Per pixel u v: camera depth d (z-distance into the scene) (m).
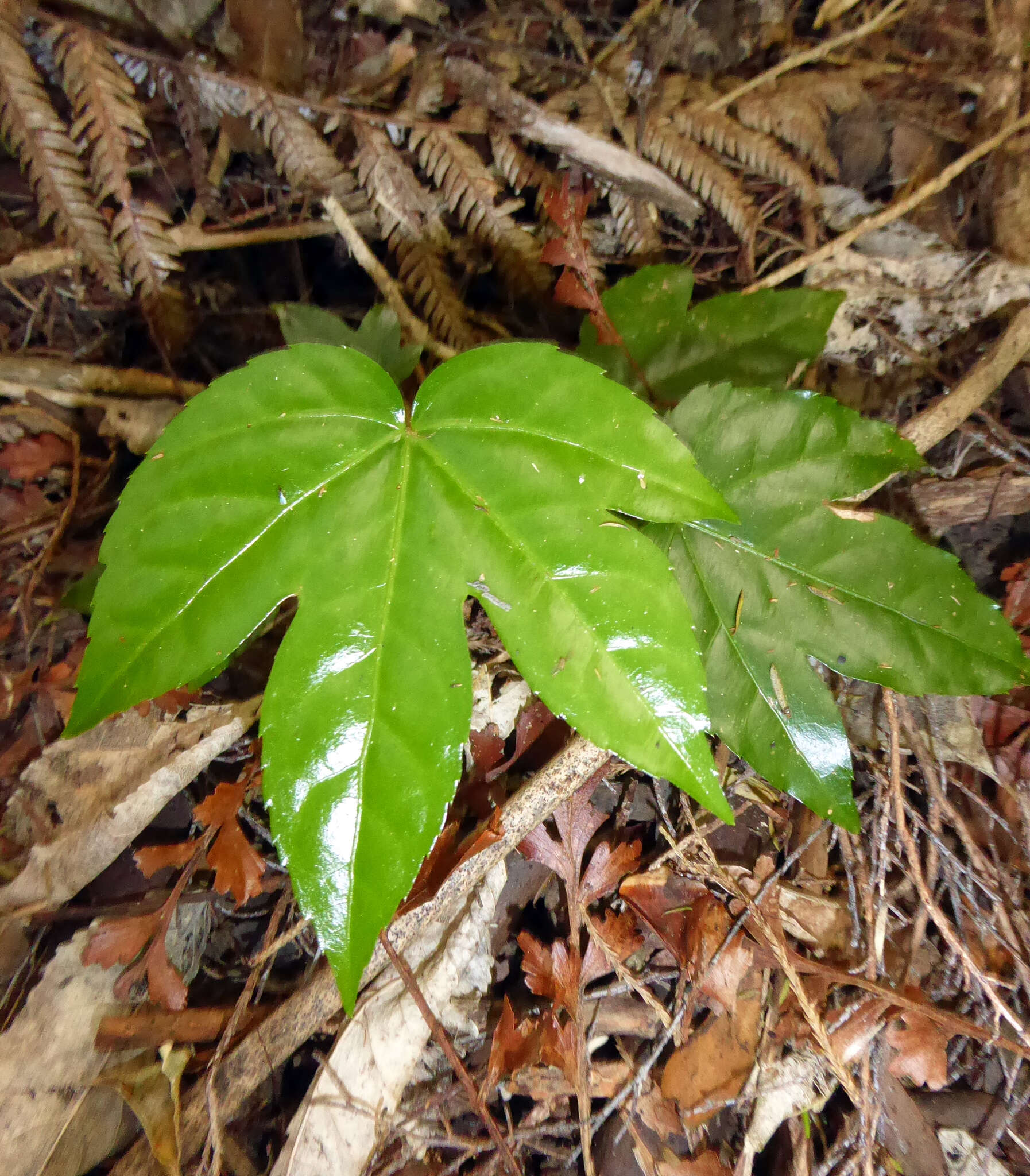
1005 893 0.20
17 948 0.19
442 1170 0.19
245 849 0.20
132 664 0.15
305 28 0.21
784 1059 0.20
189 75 0.21
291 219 0.23
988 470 0.22
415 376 0.22
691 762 0.15
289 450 0.15
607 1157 0.19
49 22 0.20
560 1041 0.19
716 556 0.18
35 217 0.22
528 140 0.22
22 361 0.21
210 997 0.20
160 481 0.15
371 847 0.14
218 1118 0.18
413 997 0.19
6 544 0.21
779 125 0.22
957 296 0.23
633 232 0.23
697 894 0.20
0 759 0.20
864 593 0.18
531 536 0.15
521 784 0.20
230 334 0.23
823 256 0.23
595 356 0.20
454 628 0.15
